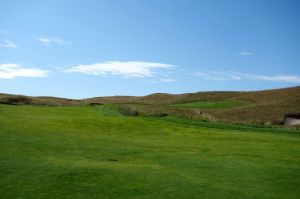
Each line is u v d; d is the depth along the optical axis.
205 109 83.38
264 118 72.12
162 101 121.19
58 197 20.00
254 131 51.38
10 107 64.94
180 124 54.53
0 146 30.69
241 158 31.73
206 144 38.81
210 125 54.53
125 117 58.31
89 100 126.38
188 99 114.62
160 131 47.56
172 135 44.78
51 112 62.19
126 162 28.66
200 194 21.67
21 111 59.78
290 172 27.42
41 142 33.75
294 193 23.02
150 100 126.25
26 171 23.80
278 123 69.06
